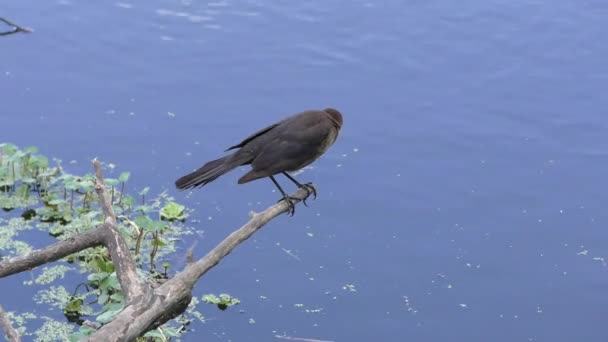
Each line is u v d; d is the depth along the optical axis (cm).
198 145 1502
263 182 1437
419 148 1522
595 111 1630
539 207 1405
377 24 1866
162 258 1267
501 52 1791
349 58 1758
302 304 1211
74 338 1022
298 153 961
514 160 1505
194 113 1584
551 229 1361
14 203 1367
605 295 1249
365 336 1166
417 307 1218
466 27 1864
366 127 1565
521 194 1430
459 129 1571
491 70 1736
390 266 1284
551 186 1449
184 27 1844
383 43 1805
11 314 1159
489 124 1588
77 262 1265
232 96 1636
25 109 1577
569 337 1180
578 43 1825
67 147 1484
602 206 1409
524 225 1370
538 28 1867
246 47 1784
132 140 1509
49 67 1705
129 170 1436
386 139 1538
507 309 1222
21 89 1633
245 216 1356
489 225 1367
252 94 1644
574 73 1738
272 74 1705
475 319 1204
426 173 1466
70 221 1337
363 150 1510
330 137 988
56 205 1362
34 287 1212
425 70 1727
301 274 1262
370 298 1227
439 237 1339
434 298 1234
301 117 981
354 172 1460
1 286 1210
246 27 1850
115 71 1702
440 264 1291
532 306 1229
